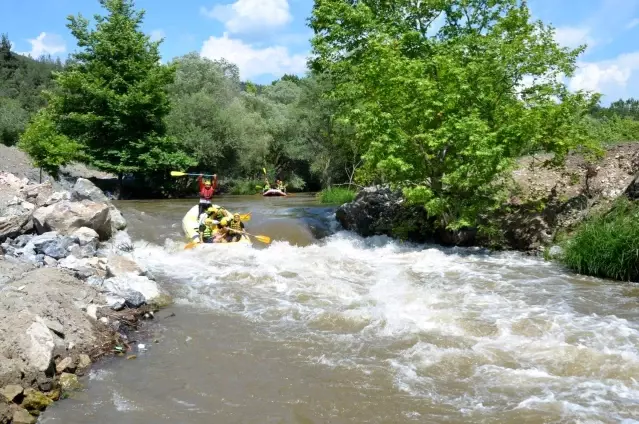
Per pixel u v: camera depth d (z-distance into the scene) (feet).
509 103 43.16
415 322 22.44
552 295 26.99
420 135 37.91
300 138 111.14
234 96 127.85
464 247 41.63
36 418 14.40
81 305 21.02
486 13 51.60
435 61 41.01
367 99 43.57
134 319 22.04
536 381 16.81
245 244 40.19
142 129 83.82
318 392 16.16
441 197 39.91
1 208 36.19
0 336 16.34
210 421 14.44
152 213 53.93
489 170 37.19
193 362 18.33
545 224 39.04
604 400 15.47
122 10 84.07
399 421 14.43
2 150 81.25
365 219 46.55
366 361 18.44
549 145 40.52
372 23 51.62
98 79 78.13
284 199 84.43
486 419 14.47
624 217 33.40
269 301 25.59
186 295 26.48
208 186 45.37
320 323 22.40
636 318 23.09
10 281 22.85
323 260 35.40
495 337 20.67
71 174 86.48
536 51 42.34
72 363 17.28
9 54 182.50
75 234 33.60
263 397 15.84
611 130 62.34
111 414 14.75
